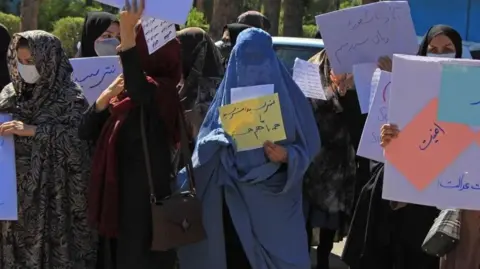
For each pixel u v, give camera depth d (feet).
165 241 11.60
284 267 12.70
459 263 11.01
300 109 13.05
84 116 12.35
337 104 16.07
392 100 10.70
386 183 10.77
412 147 10.64
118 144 12.01
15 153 12.86
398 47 14.26
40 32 12.91
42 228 12.73
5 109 13.03
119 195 12.00
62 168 12.77
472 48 29.37
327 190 15.97
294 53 23.48
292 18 53.42
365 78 14.21
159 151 12.09
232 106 12.47
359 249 13.87
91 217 12.10
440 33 14.12
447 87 10.43
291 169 12.45
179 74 12.58
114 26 16.93
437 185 10.57
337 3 88.94
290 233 12.80
